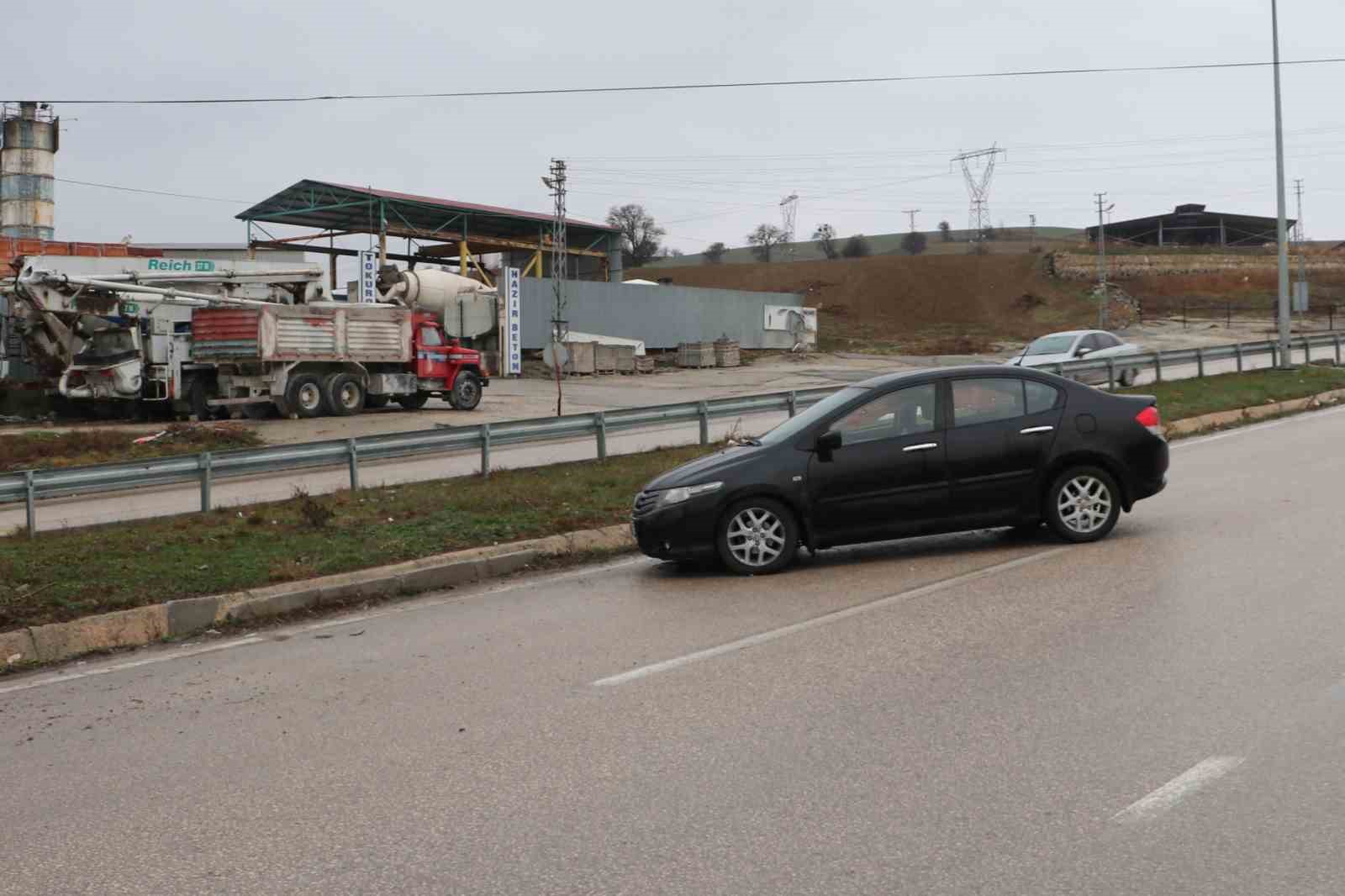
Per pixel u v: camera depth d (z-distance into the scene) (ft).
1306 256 324.80
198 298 88.99
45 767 17.43
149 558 32.48
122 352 90.38
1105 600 24.59
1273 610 22.95
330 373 93.50
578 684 20.43
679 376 156.46
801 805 14.40
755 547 29.96
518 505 39.81
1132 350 89.56
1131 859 12.60
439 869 13.03
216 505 48.62
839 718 17.72
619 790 15.19
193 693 21.48
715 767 15.85
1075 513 31.19
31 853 14.03
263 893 12.64
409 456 49.55
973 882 12.21
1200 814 13.64
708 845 13.38
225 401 91.25
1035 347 90.27
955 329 267.80
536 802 14.92
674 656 22.07
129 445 73.92
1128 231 382.42
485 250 230.89
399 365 98.17
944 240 533.96
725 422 80.74
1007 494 30.89
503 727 18.15
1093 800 14.17
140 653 25.16
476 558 31.86
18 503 55.31
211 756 17.52
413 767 16.52
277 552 32.94
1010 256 342.23
